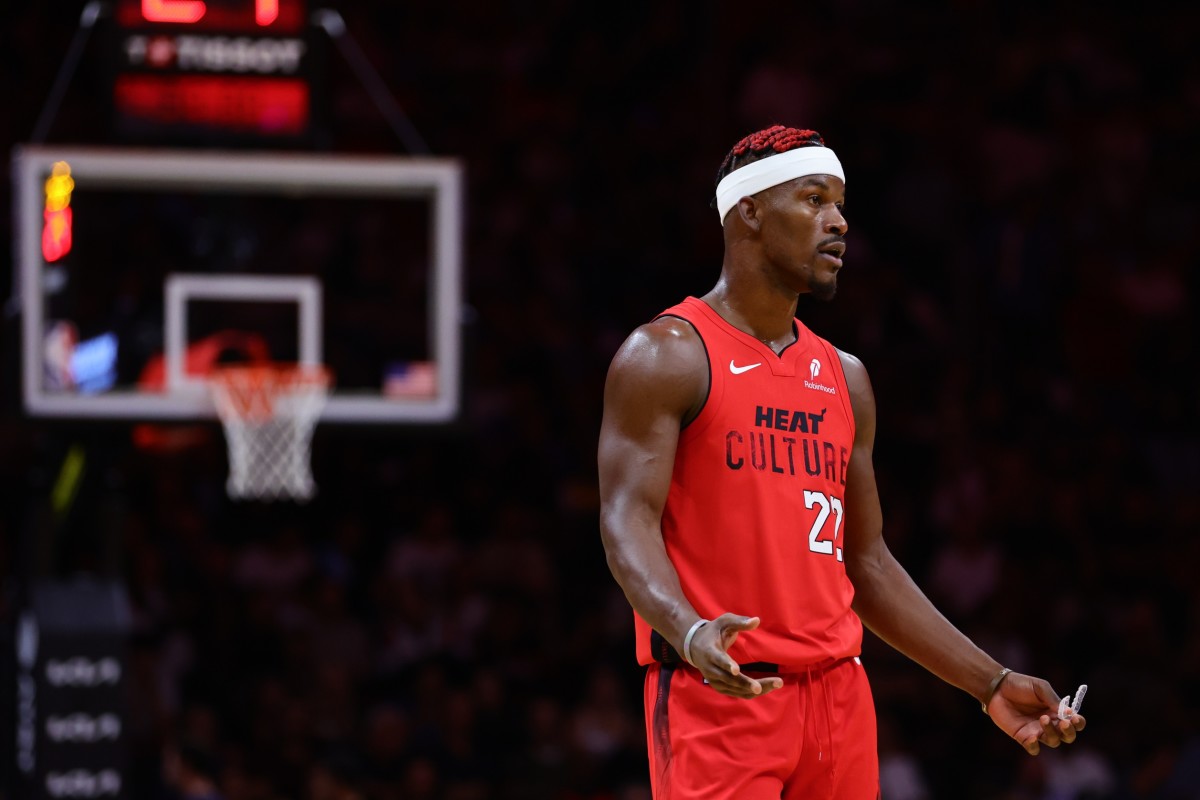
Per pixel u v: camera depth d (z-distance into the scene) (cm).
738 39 4303
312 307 2630
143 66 2564
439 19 4391
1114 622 3353
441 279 2617
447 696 3020
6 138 3966
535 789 2884
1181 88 4347
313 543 3609
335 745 2938
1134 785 2827
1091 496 3584
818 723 1055
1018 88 4253
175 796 2720
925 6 4338
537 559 3441
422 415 2598
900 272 4050
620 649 3291
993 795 2895
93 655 2397
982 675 1130
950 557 3428
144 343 2605
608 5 4409
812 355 1107
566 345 3953
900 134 4181
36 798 2359
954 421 3756
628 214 4184
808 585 1062
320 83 2600
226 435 2552
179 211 3469
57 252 2527
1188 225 4178
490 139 4272
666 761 1051
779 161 1077
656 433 1048
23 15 4069
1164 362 4003
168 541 3406
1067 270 4075
